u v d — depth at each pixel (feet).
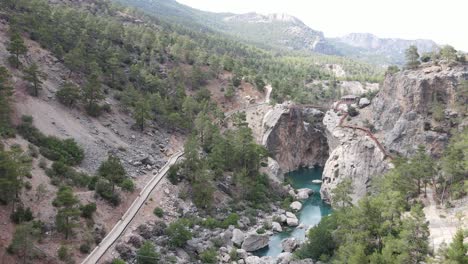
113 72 447.01
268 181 396.57
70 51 406.62
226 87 590.96
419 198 290.35
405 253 178.70
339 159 398.01
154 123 423.23
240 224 299.38
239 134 394.32
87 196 246.47
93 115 362.94
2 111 258.16
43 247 190.19
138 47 577.84
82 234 213.87
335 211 278.46
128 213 258.57
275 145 508.53
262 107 558.56
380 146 372.17
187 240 253.03
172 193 306.76
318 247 247.70
